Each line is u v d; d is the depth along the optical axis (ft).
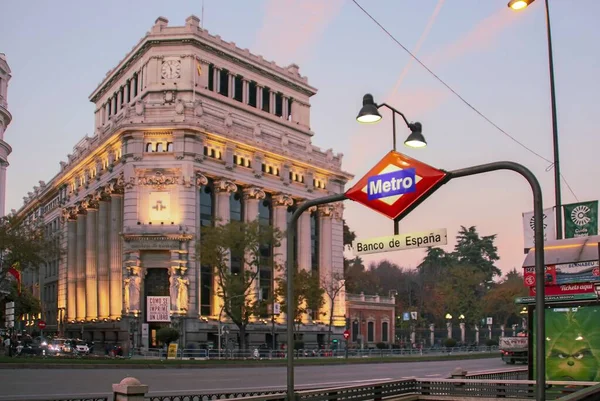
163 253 235.61
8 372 115.14
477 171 36.04
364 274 452.76
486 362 205.57
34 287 359.66
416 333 360.69
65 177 306.35
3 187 241.35
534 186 33.40
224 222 246.06
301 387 96.84
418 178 38.17
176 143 238.27
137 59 277.44
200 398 66.95
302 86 314.76
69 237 299.17
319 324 283.38
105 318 252.01
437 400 62.75
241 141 256.11
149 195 237.66
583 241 62.54
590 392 37.68
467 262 471.62
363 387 56.49
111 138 247.09
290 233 44.98
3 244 193.77
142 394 44.52
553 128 75.56
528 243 63.77
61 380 101.65
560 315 62.23
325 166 297.33
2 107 239.50
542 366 31.96
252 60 287.48
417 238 37.91
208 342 231.30
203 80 267.18
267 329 256.93
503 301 379.76
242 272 231.09
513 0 57.77
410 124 42.45
